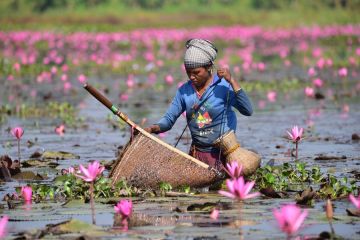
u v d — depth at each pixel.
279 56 57.25
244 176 13.53
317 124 22.69
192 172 13.10
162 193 12.66
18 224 10.49
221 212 10.95
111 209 11.39
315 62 49.34
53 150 18.44
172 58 55.19
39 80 38.69
